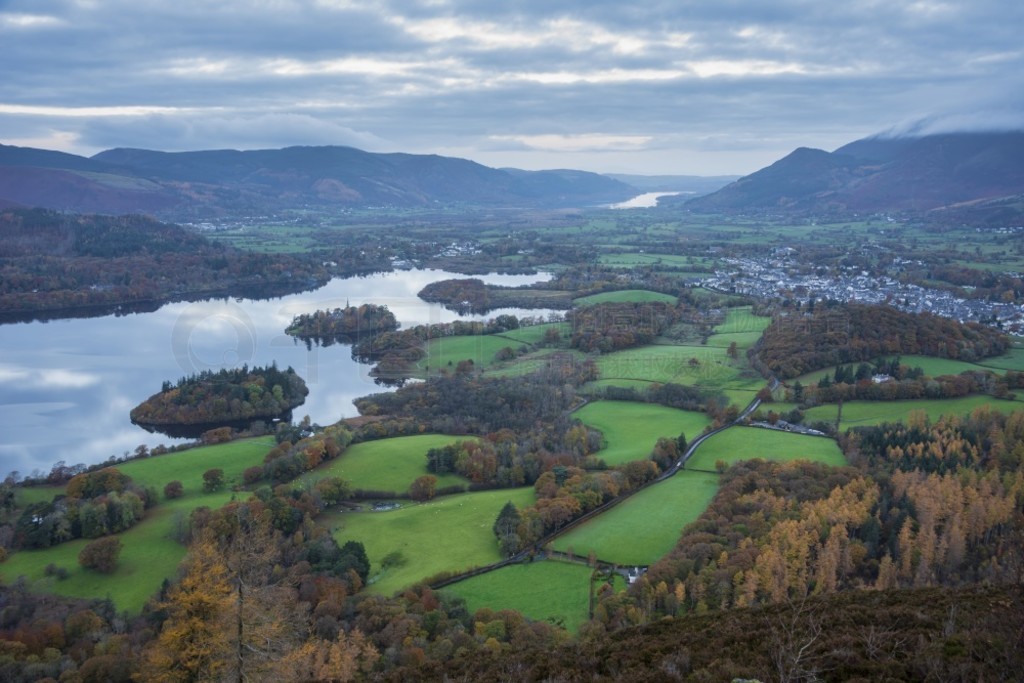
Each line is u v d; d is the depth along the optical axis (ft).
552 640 238.48
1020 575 155.12
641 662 158.40
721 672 140.26
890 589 196.34
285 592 204.74
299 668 185.06
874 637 148.46
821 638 152.66
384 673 186.09
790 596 264.52
